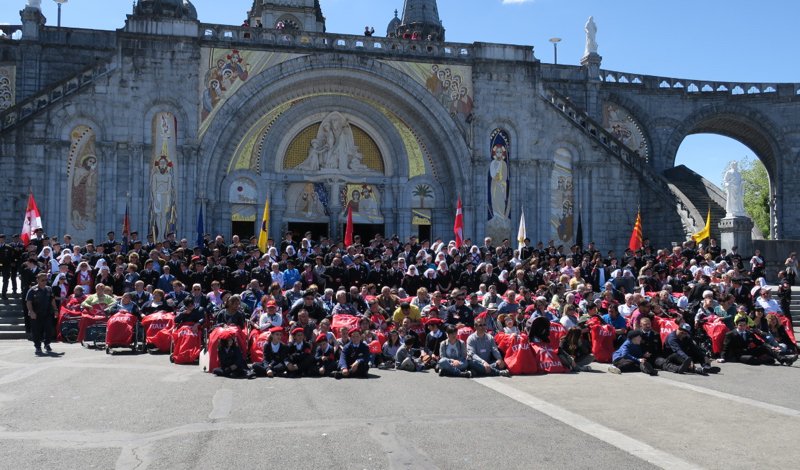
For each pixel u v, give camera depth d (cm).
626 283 2347
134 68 3309
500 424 1048
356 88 3644
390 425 1034
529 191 3731
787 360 1731
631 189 3838
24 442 926
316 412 1120
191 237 3312
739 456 886
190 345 1623
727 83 4706
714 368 1628
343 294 1789
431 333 1678
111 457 859
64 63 3872
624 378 1509
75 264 2255
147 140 3309
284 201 3606
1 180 3148
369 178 3716
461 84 3678
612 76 4619
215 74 3388
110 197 3259
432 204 3750
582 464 842
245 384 1375
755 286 2367
